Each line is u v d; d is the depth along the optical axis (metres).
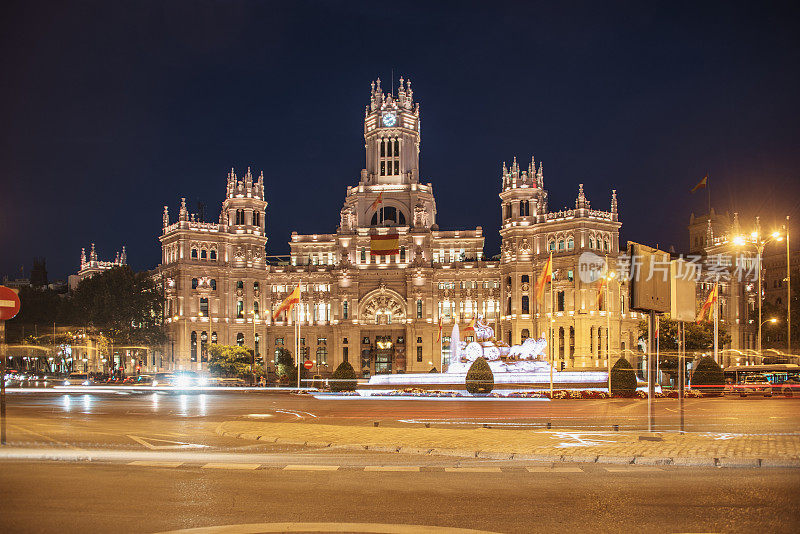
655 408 62.50
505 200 178.00
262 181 192.12
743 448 29.75
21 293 188.75
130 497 20.69
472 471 25.78
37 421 44.88
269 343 190.00
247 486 22.61
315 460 28.55
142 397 84.00
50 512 18.73
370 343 188.12
